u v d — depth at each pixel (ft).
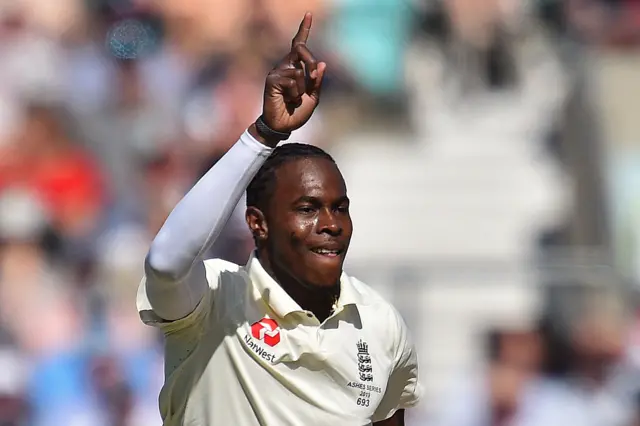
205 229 36.47
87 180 110.22
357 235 109.19
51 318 97.96
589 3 120.88
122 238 104.83
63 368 93.81
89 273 101.86
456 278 95.35
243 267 41.39
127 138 113.50
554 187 109.70
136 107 115.34
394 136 113.60
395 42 116.06
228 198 36.83
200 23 118.32
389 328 41.65
